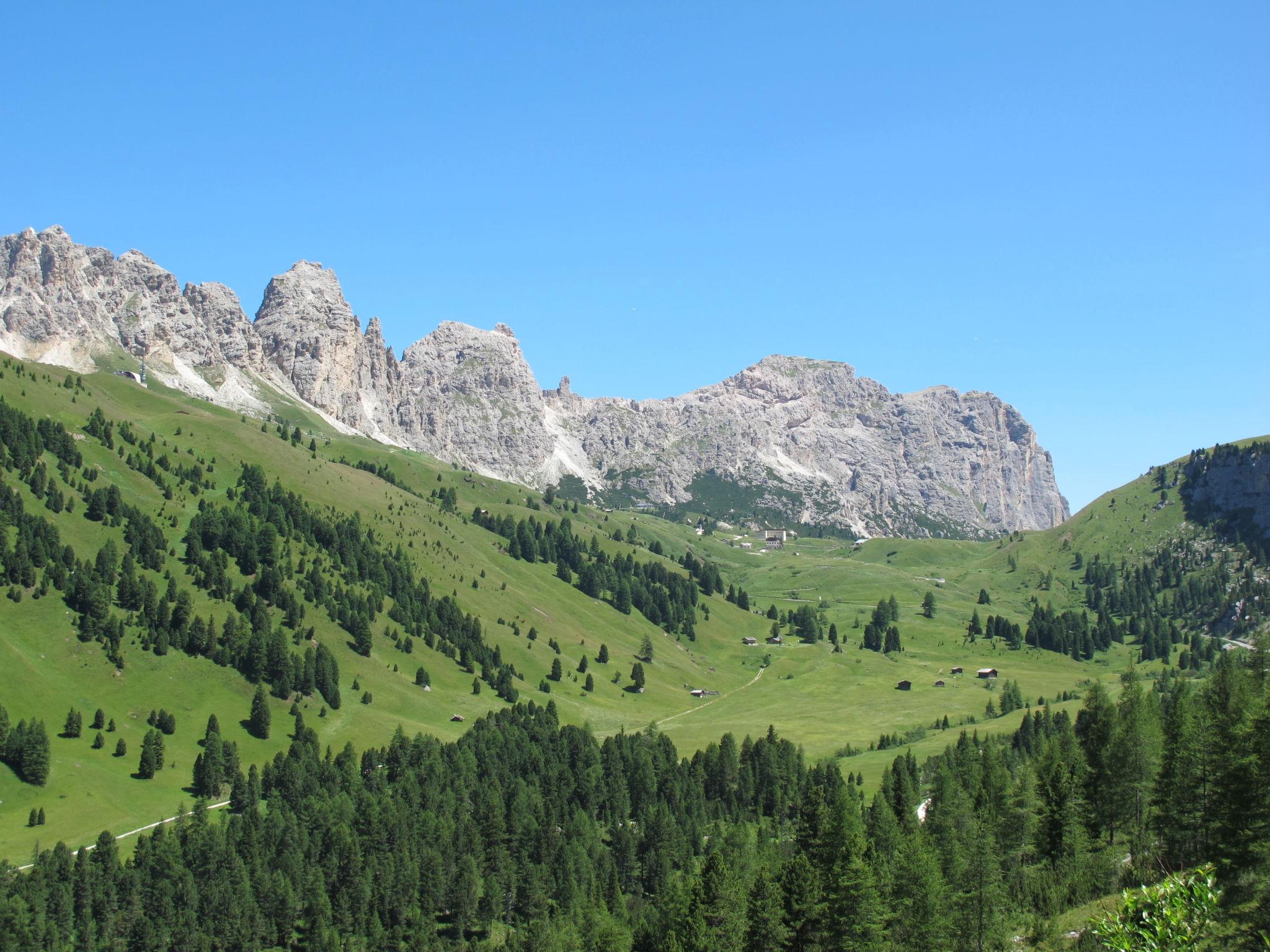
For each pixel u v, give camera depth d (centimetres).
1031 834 15275
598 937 15612
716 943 13212
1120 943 5625
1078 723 19950
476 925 19350
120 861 19188
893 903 12538
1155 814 13612
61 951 16962
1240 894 9088
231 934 17912
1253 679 15000
